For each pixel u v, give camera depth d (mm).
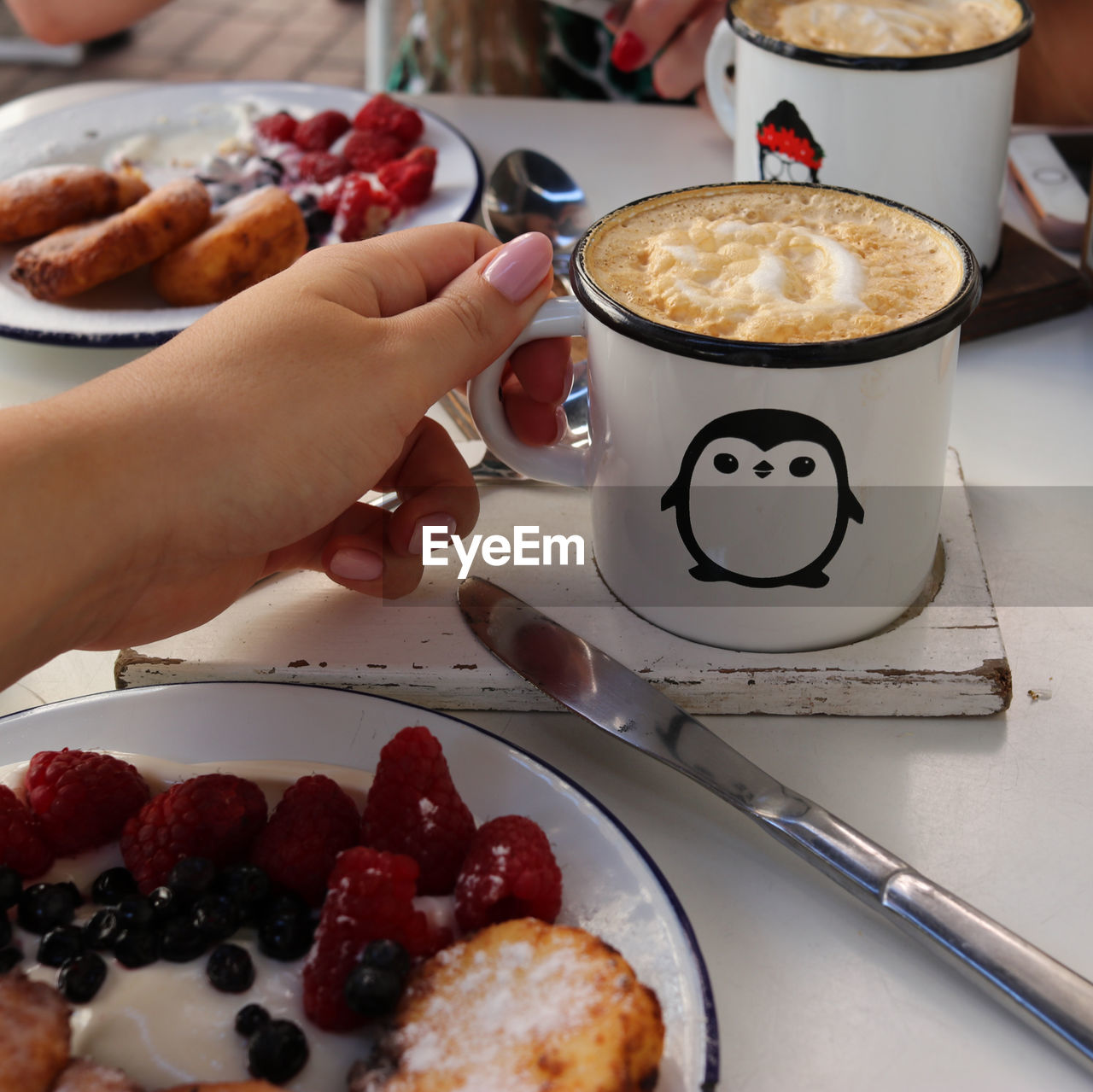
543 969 217
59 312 441
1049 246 463
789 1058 225
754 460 263
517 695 296
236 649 303
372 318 279
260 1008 224
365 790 258
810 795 272
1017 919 246
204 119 594
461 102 610
